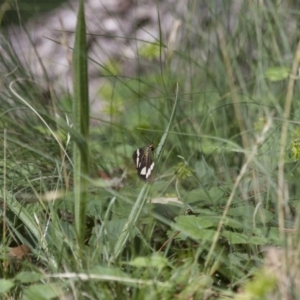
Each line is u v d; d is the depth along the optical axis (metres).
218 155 6.64
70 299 4.39
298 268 4.23
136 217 4.92
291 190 5.79
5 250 4.95
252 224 5.18
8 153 6.39
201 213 5.40
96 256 4.62
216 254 4.78
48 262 4.63
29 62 7.93
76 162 4.60
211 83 7.53
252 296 3.98
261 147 6.08
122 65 8.72
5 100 7.34
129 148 7.15
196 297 4.35
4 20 8.27
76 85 4.54
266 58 6.96
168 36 8.41
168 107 7.21
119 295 4.30
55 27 9.63
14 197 5.41
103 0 9.65
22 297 4.60
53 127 6.94
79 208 4.61
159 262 4.22
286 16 7.55
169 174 6.16
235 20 7.90
